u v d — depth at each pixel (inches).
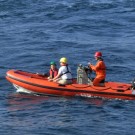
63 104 1713.8
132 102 1731.1
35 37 2753.4
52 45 2578.7
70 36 2790.4
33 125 1537.9
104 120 1572.3
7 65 2224.4
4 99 1769.2
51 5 3506.4
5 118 1595.7
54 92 1780.3
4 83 1947.6
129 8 3484.3
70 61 2305.6
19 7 3444.9
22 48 2516.0
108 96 1754.4
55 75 1813.5
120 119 1582.2
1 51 2458.2
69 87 1772.9
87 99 1755.7
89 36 2802.7
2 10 3380.9
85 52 2454.5
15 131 1492.4
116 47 2541.8
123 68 2166.6
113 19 3191.4
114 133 1476.4
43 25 3043.8
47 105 1705.2
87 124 1540.4
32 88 1796.3
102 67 1782.7
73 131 1489.9
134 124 1545.3
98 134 1469.0
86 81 1801.2
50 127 1519.4
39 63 2262.6
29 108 1681.8
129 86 1779.0
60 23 3088.1
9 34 2819.9
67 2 3587.6
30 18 3216.0
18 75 1818.4
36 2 3565.5
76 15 3292.3
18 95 1807.3
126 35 2827.3
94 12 3366.1
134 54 2411.4
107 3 3595.0
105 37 2780.5
